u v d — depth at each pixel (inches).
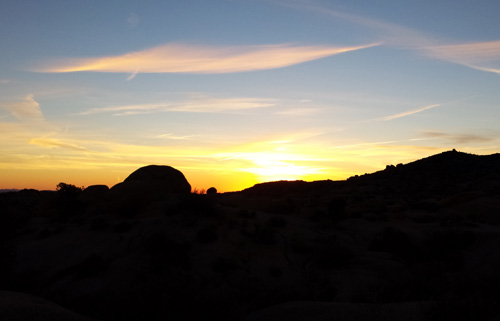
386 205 2124.8
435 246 1151.6
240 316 411.2
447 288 671.8
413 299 662.5
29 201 2186.3
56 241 1120.8
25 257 1011.9
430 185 2901.1
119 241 1109.1
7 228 852.0
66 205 1451.8
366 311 442.9
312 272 970.7
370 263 1047.6
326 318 436.8
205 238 1128.2
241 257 1053.2
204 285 425.4
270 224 1284.4
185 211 1374.3
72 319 362.9
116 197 1512.1
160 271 898.7
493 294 590.9
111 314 391.2
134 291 402.0
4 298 380.2
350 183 3580.2
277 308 497.0
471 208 1743.4
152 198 1520.7
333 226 1489.9
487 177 2854.3
